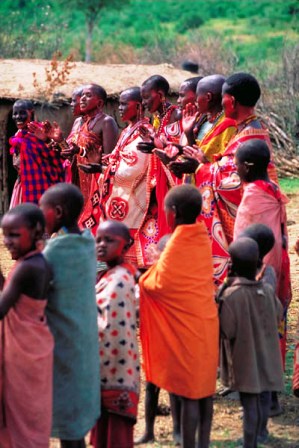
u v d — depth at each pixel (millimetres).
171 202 5484
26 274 4902
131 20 36469
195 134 7535
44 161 10125
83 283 5125
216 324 5516
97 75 15031
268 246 5918
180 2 38469
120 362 5297
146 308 5535
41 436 5012
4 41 26141
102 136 8867
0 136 14148
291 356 7695
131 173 8078
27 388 4973
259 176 6289
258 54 31047
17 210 4965
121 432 5359
